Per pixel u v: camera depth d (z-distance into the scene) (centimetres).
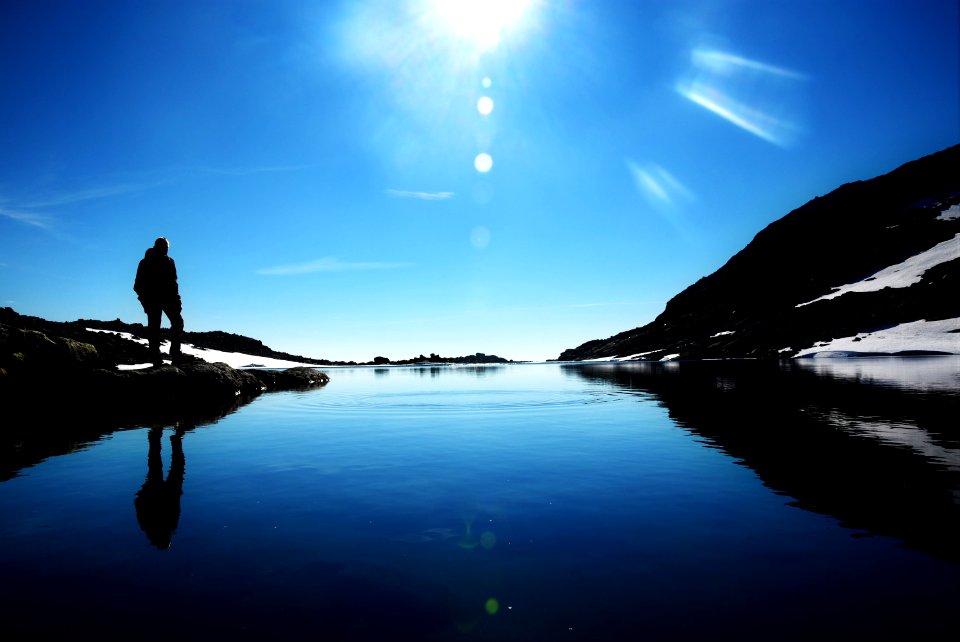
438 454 756
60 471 660
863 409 1130
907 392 1448
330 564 361
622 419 1134
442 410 1387
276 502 514
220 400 1769
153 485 587
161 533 429
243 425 1098
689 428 974
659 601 301
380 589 322
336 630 275
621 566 351
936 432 828
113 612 297
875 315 6197
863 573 334
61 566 363
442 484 579
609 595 310
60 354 1452
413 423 1113
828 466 623
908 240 8981
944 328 4944
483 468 658
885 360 3738
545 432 962
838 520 436
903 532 405
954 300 5516
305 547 394
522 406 1473
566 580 331
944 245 7994
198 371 1820
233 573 349
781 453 711
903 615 280
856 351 4900
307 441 883
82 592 323
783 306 9150
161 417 1255
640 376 3228
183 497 537
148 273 1705
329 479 607
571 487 559
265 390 2391
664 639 261
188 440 902
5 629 278
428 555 375
